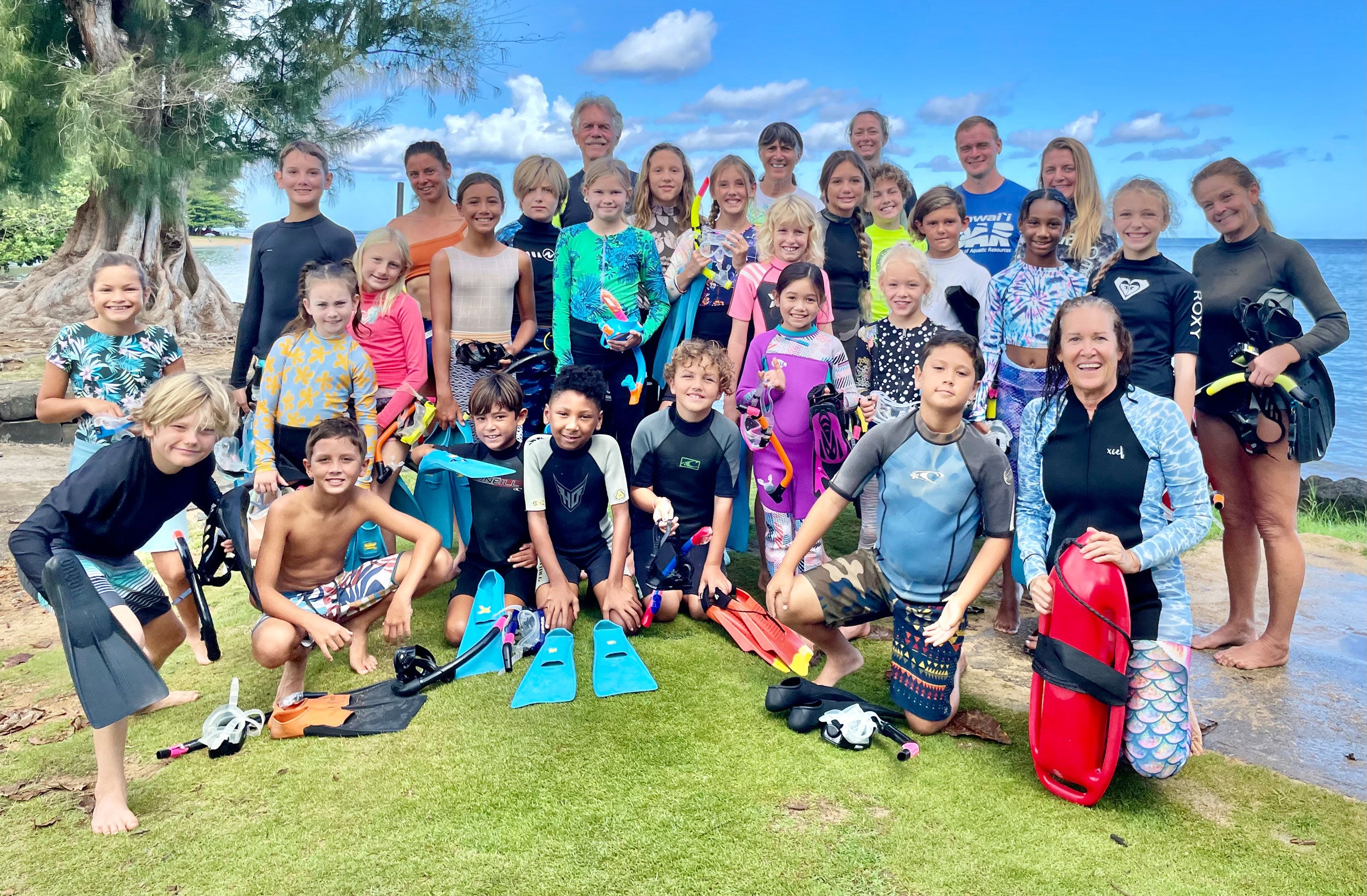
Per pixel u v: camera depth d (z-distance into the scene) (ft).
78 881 7.78
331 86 53.16
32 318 48.26
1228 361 12.83
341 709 10.73
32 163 48.06
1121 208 12.49
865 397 14.32
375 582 11.87
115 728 8.59
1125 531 9.74
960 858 8.21
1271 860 8.27
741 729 10.51
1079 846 8.45
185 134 49.52
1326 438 12.17
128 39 50.11
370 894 7.60
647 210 17.07
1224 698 11.91
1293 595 12.72
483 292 15.55
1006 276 13.98
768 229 15.01
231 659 12.53
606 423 15.89
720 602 13.43
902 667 10.65
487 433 13.25
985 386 13.43
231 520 10.46
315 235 15.30
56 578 8.07
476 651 11.97
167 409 9.52
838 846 8.34
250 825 8.57
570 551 13.70
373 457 13.58
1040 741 9.41
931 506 10.36
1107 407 9.86
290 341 13.26
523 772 9.51
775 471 13.92
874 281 16.81
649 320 15.96
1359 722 11.22
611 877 7.83
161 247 53.31
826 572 11.22
